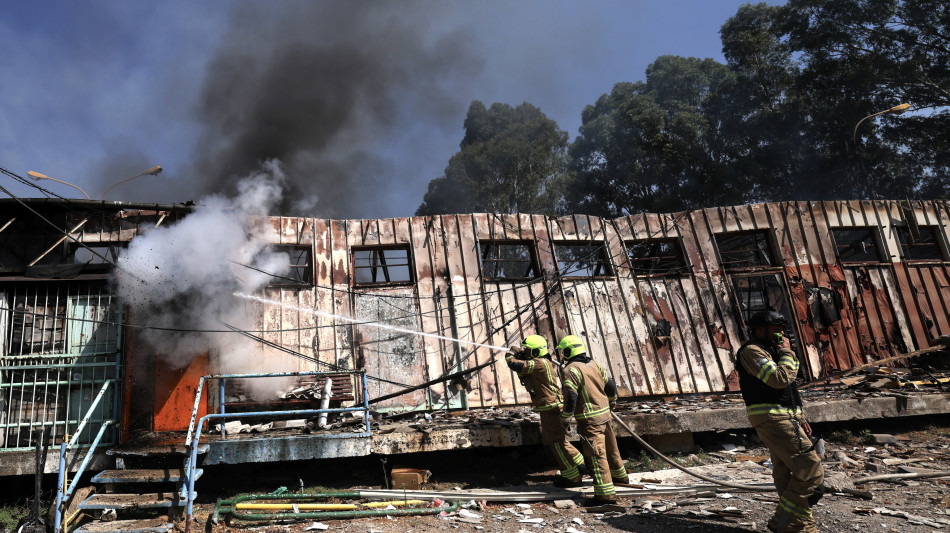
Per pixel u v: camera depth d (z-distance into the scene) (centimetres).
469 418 949
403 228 1188
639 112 3391
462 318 1148
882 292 1321
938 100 2983
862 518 562
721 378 1202
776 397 491
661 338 1204
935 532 525
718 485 665
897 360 1251
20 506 777
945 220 1405
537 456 910
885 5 2941
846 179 3262
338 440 781
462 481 805
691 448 907
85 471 795
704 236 1300
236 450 754
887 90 3075
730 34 3578
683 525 555
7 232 998
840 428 1012
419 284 1157
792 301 1277
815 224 1343
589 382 655
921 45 2983
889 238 1367
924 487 678
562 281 1209
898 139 3156
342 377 1046
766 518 564
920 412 975
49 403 812
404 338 1117
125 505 639
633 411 916
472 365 1122
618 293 1228
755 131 3372
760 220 1323
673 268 1272
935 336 1306
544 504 657
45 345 829
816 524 546
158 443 803
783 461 491
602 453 638
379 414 1027
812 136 3284
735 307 1254
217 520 611
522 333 1161
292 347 1061
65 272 855
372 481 809
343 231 1164
